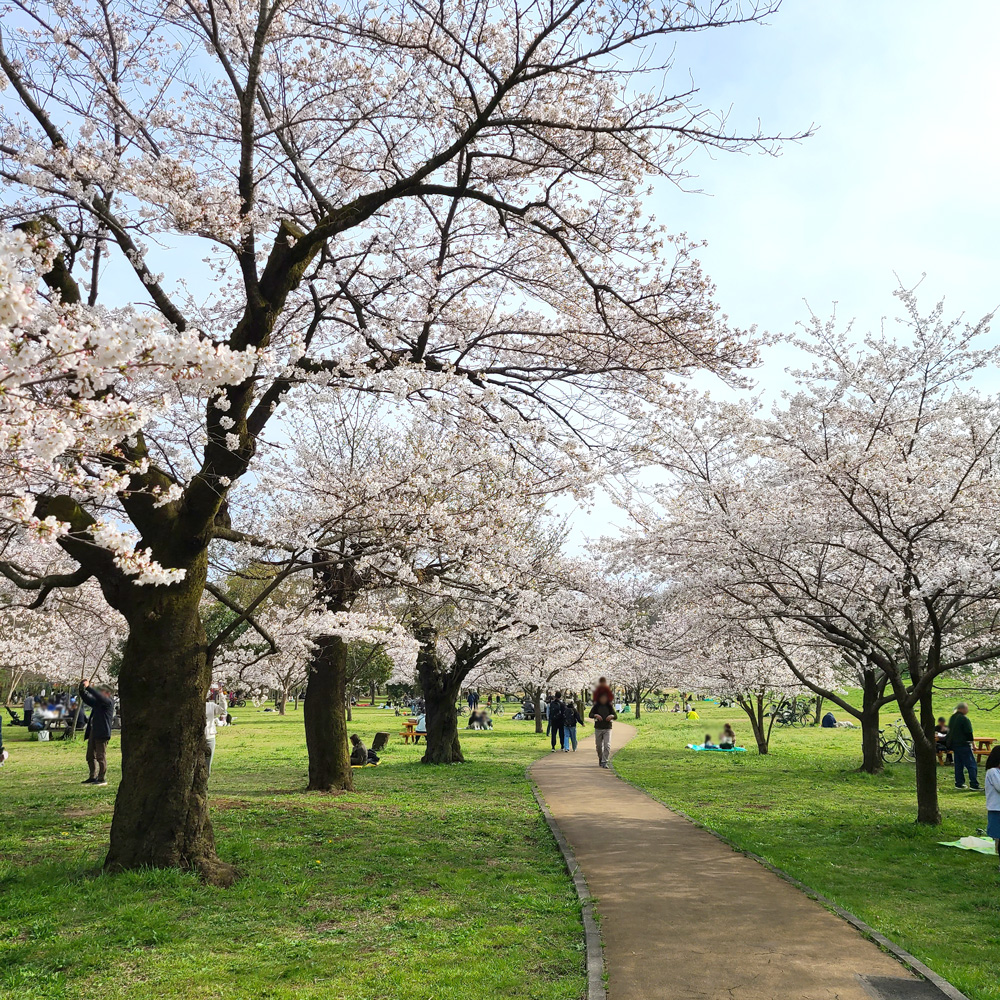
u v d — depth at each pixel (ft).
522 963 18.30
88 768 59.31
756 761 70.28
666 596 52.95
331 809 38.29
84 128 26.48
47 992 16.15
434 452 40.24
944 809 43.32
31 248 11.51
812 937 20.71
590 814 39.83
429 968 17.83
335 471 43.65
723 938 20.53
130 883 23.15
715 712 168.25
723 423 44.27
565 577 57.06
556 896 24.30
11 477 15.66
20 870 25.39
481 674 89.51
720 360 32.27
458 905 22.91
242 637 51.31
